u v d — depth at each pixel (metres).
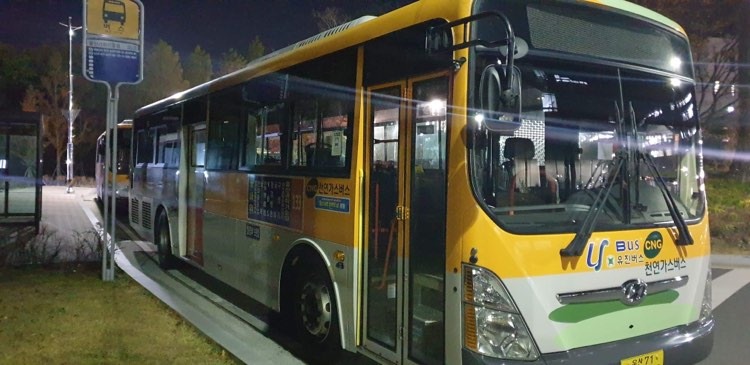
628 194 4.36
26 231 12.93
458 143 4.03
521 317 3.87
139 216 13.12
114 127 8.45
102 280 8.27
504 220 3.93
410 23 4.64
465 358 3.94
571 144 4.30
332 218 5.49
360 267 5.13
